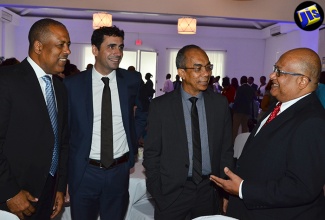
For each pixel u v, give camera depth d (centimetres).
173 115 181
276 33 1123
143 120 216
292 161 129
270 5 650
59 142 167
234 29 1227
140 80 206
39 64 156
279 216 139
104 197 197
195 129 181
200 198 183
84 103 188
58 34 151
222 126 186
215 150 183
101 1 622
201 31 1228
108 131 189
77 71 393
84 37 1182
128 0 627
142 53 1208
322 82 352
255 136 149
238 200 154
